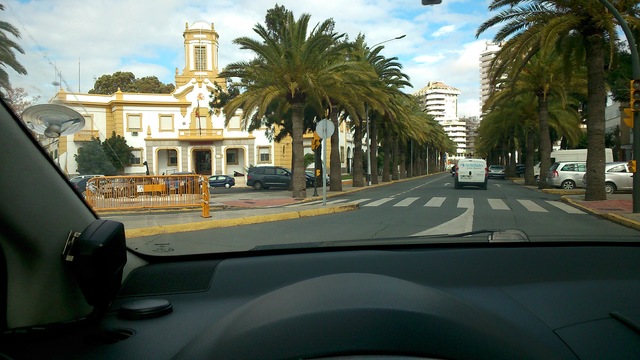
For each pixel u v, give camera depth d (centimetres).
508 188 3106
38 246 203
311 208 1614
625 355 203
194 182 1603
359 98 2614
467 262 315
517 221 1242
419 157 7281
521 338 199
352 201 2041
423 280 291
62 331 210
